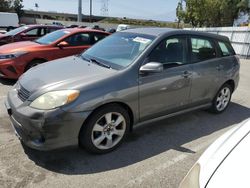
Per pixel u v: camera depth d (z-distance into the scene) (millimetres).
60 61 4457
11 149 3662
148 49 4055
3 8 60562
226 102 5648
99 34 8383
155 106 4121
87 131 3455
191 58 4637
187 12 41781
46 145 3234
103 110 3527
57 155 3604
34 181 3072
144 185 3125
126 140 4160
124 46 4348
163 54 4223
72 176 3203
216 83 5156
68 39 7762
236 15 39812
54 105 3189
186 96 4594
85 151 3738
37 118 3166
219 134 4590
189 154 3865
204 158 2102
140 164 3539
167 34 4359
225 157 1963
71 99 3244
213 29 24469
